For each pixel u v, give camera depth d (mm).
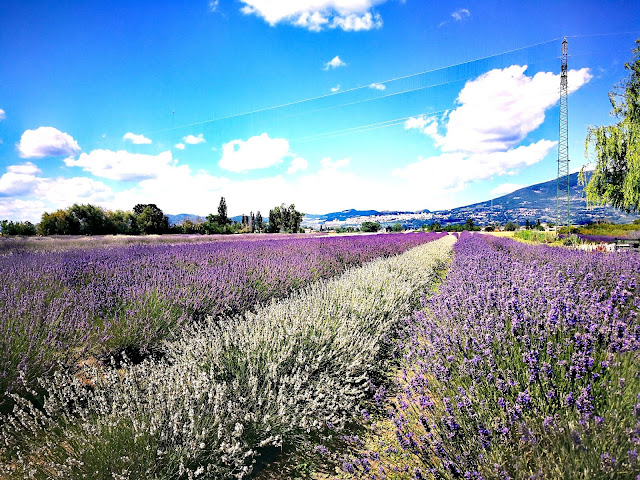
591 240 25234
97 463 2174
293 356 3416
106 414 2490
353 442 2668
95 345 4023
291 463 2525
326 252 12062
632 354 2305
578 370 2252
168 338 4457
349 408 3018
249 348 3369
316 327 3959
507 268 6703
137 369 3053
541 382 2307
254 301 6078
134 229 52531
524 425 1914
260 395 2889
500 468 1879
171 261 8766
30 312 3973
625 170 21438
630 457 1582
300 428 2838
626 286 4629
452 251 20281
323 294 5527
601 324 2834
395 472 2240
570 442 1748
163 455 2258
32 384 3195
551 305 3182
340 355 3613
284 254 10898
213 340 3637
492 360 2602
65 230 41781
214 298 5539
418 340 3836
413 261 10352
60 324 3998
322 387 3070
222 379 3154
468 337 3059
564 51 34000
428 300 5625
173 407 2484
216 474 2305
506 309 3434
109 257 9422
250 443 2650
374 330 4426
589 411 1939
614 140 21203
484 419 2176
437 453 2041
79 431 2465
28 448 2428
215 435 2461
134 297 5090
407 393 2857
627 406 1939
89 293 5305
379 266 8648
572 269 6301
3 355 3088
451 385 2619
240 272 7230
